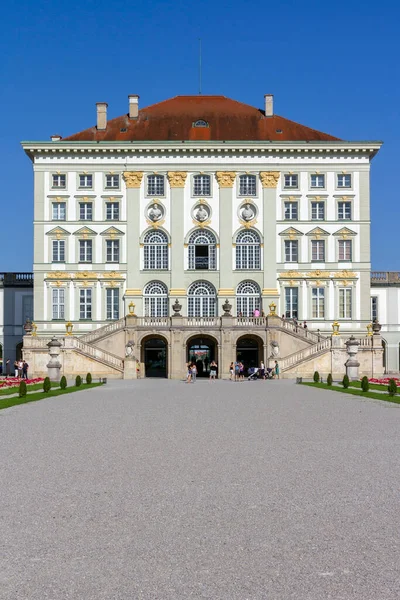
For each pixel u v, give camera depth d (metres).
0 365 95.19
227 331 79.75
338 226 89.00
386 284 98.06
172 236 88.56
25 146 88.19
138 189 89.00
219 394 48.94
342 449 21.66
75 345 76.44
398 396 45.06
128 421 29.86
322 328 88.31
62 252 88.62
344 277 88.56
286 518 13.48
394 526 12.94
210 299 88.69
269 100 95.25
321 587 10.11
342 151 89.00
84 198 88.69
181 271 88.25
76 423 29.08
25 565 11.02
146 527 12.93
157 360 91.50
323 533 12.52
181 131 92.44
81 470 18.19
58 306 88.12
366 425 28.23
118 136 91.69
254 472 17.88
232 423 29.05
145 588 10.11
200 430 26.53
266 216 88.88
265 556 11.34
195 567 10.89
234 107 97.31
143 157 89.06
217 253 88.56
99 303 88.06
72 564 11.05
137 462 19.36
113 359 76.88
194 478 17.12
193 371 73.06
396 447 22.05
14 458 20.06
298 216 89.06
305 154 89.38
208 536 12.37
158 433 25.62
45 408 36.53
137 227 88.69
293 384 64.69
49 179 88.88
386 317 98.00
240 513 13.85
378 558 11.24
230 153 89.19
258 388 57.31
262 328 79.94
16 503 14.67
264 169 89.25
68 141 88.31
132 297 87.81
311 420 30.25
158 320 80.00
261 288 88.44
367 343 77.94
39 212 88.50
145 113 95.62
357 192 89.31
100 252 88.44
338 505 14.43
